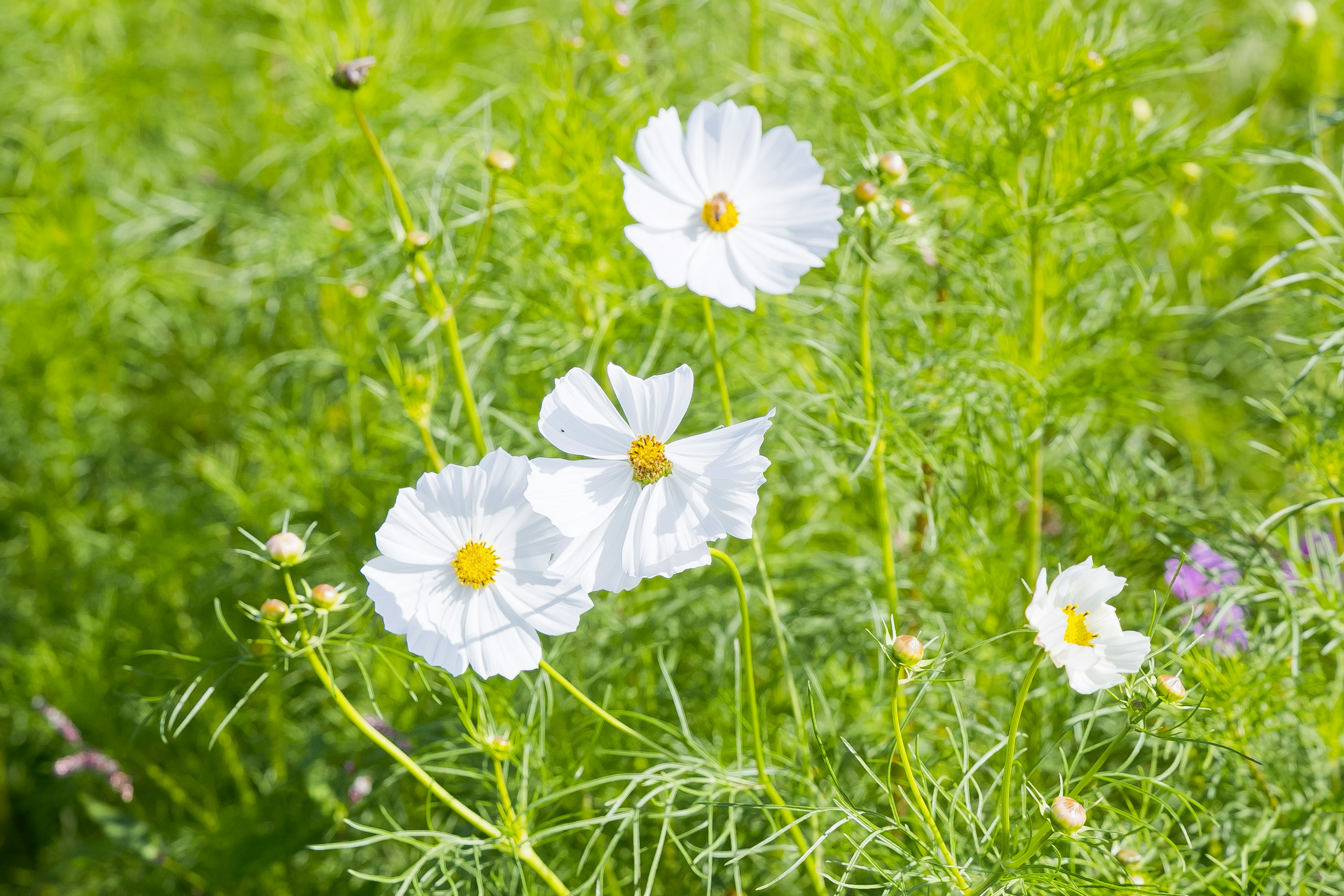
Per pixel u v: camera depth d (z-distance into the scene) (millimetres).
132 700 1377
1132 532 1256
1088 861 1105
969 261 1241
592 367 1228
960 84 1281
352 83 1102
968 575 1234
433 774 1231
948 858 1063
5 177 1830
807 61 1366
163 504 1551
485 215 1237
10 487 1583
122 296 1662
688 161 1073
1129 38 1242
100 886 1362
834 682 1268
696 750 1127
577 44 1277
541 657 1046
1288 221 1449
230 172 1784
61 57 1842
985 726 1225
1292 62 1612
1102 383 1259
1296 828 1164
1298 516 1251
